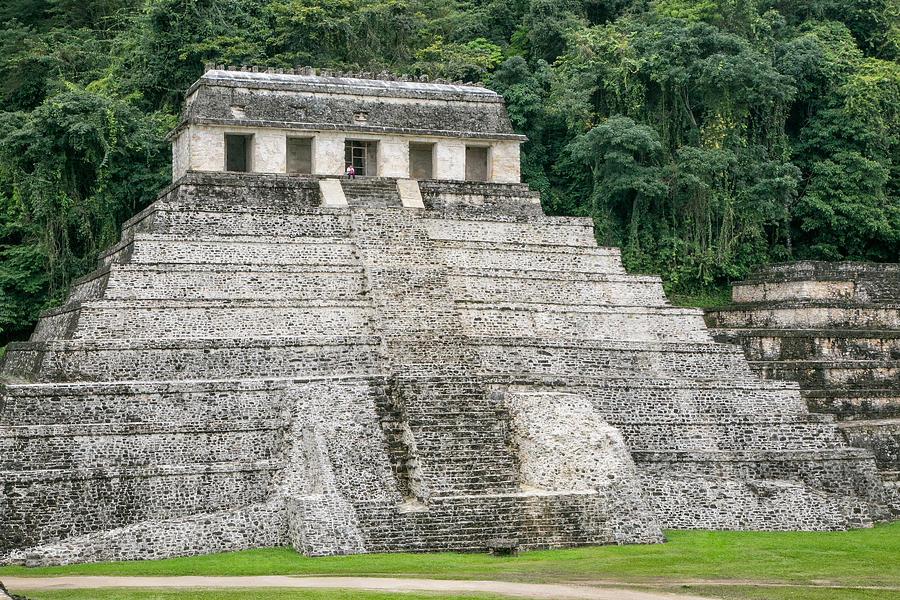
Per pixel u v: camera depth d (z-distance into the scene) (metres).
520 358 50.62
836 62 73.12
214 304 48.81
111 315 47.41
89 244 64.81
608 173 68.00
